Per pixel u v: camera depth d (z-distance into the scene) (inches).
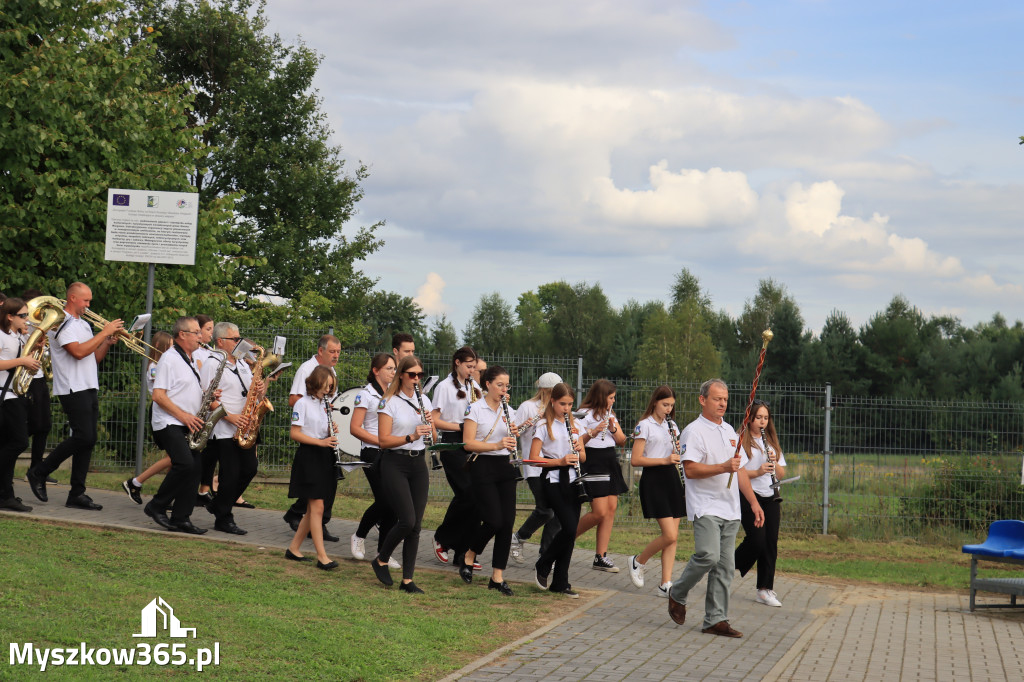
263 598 307.3
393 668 258.7
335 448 366.0
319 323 1069.1
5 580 282.0
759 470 380.5
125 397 574.9
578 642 299.6
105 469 571.2
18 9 684.7
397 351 409.4
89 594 282.4
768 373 2041.1
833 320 2030.0
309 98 1464.1
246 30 1409.9
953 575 498.9
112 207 510.0
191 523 398.0
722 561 326.3
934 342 1985.7
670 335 2103.8
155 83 1109.1
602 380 402.3
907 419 610.2
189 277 745.0
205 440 395.5
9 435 388.8
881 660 305.7
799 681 274.2
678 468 382.3
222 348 412.8
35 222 673.6
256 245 1355.8
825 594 427.8
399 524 340.5
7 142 647.1
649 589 395.9
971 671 295.7
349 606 312.3
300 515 426.3
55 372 412.5
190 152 799.7
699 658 290.5
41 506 415.2
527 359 600.1
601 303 2630.4
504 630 309.4
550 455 369.1
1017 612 408.2
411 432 339.3
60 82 652.1
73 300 407.2
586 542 522.0
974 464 604.7
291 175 1406.3
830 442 608.1
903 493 605.6
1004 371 1819.6
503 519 354.0
